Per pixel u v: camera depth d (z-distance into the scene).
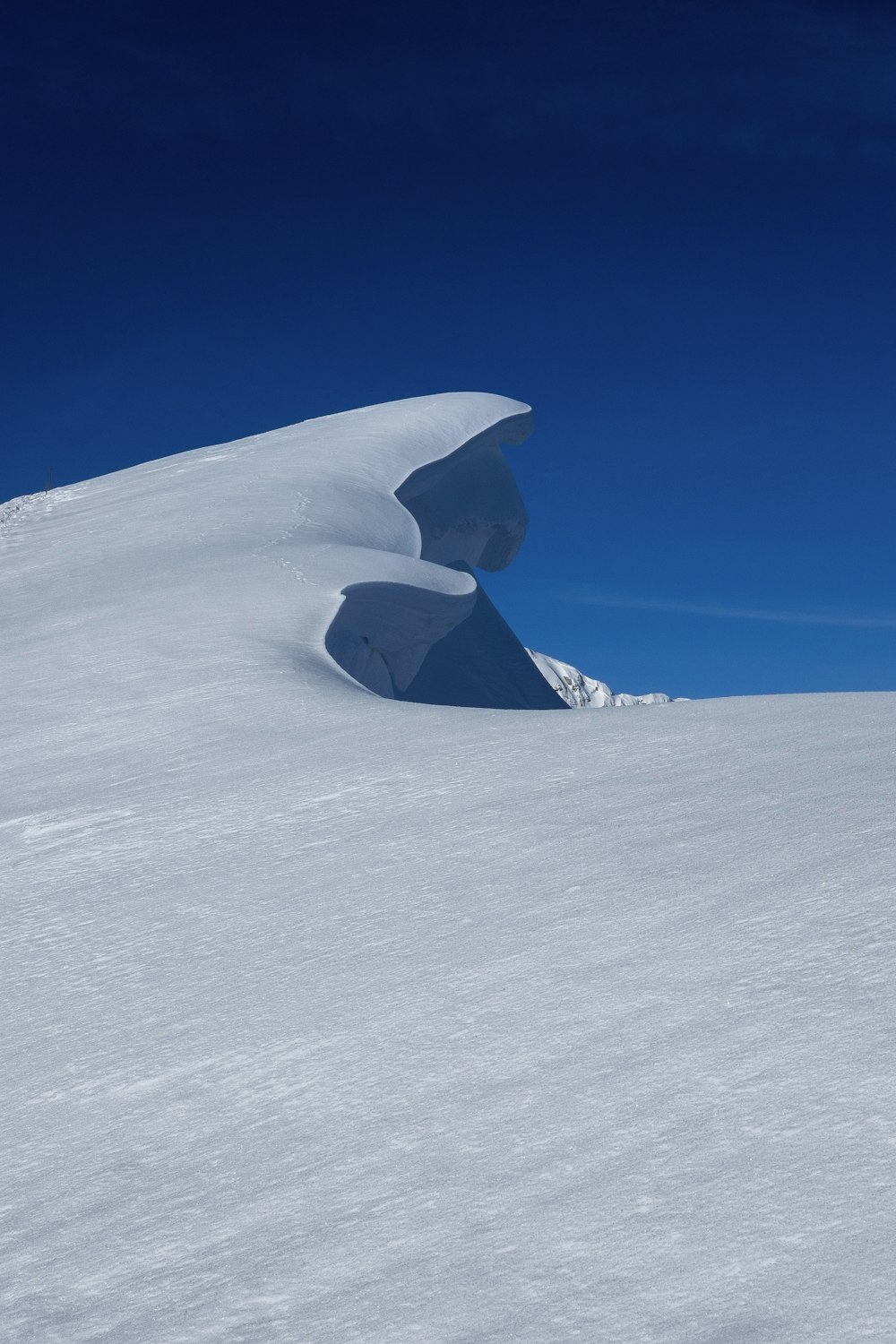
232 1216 3.08
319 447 30.83
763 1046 3.28
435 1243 2.78
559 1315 2.46
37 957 5.18
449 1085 3.46
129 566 19.25
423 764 7.03
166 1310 2.76
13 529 26.78
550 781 6.30
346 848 5.81
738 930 4.05
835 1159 2.74
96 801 7.53
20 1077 4.11
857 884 4.21
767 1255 2.49
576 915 4.46
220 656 11.59
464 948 4.38
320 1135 3.36
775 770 5.88
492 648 35.31
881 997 3.40
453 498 33.62
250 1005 4.28
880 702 7.47
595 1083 3.29
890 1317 2.26
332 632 13.51
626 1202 2.76
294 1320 2.63
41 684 11.52
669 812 5.46
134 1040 4.20
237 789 7.19
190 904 5.46
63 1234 3.16
